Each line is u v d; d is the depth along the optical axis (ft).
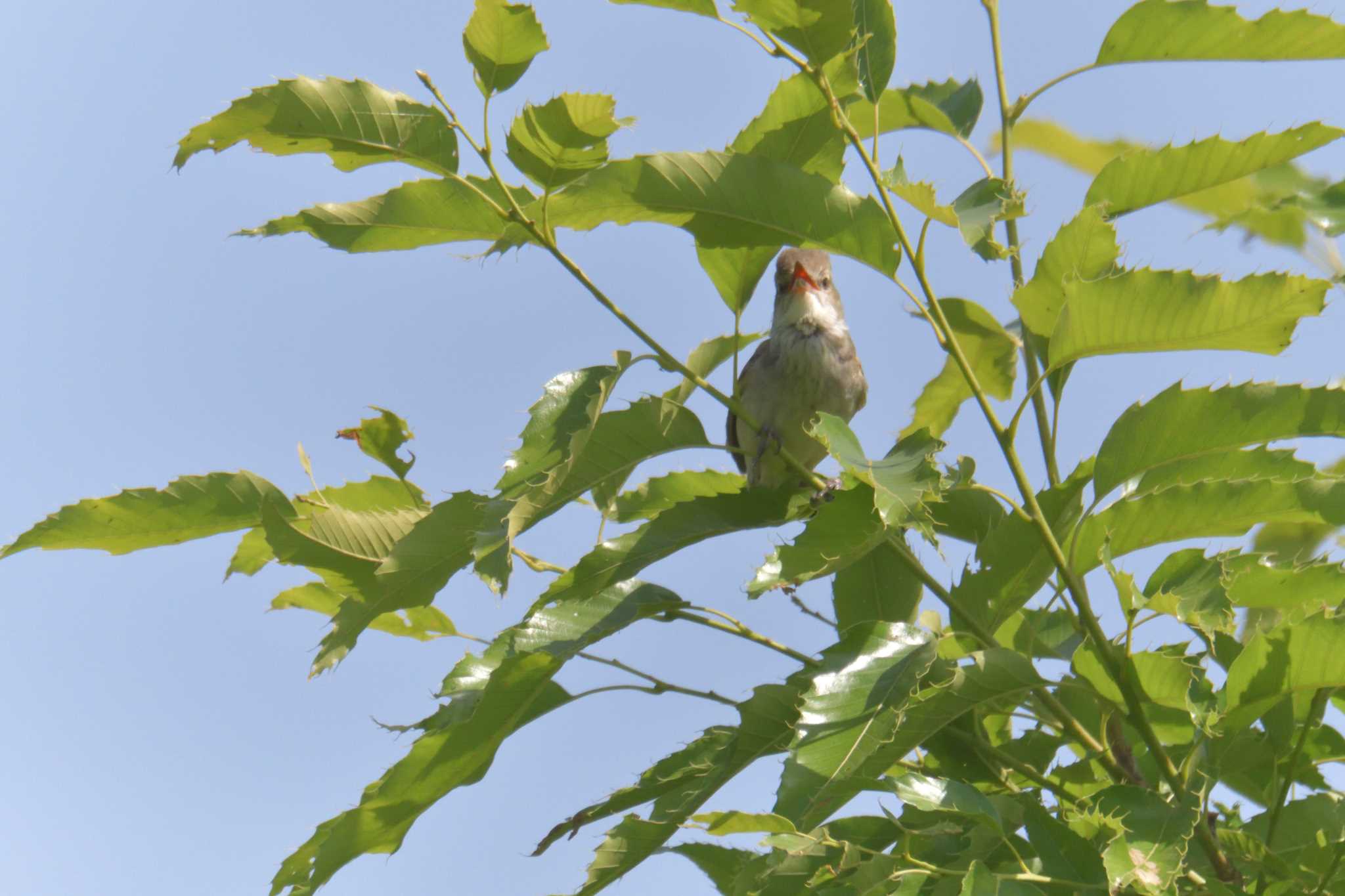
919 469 18.85
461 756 21.79
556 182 21.27
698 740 23.21
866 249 22.72
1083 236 22.22
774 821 17.89
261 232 22.74
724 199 22.71
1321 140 23.70
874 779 18.61
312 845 22.63
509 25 19.84
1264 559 22.15
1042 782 22.91
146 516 24.29
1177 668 20.03
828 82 23.27
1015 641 26.16
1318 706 21.50
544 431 21.17
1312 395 21.44
